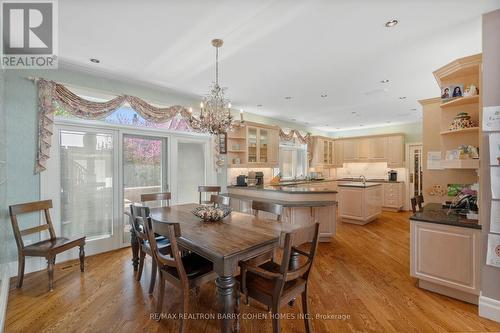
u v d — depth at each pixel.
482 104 2.10
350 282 2.72
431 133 3.51
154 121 3.98
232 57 2.91
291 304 2.28
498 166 2.00
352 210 5.30
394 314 2.13
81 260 2.95
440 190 3.41
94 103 3.31
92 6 1.97
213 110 2.87
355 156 7.99
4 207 2.55
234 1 1.93
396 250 3.75
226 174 5.26
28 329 1.95
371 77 3.54
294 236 1.61
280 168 7.16
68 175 3.32
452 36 2.42
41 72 2.99
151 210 3.08
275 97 4.57
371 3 1.94
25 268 2.88
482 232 2.10
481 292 2.11
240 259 1.71
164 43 2.58
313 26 2.26
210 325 2.00
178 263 1.78
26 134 2.87
